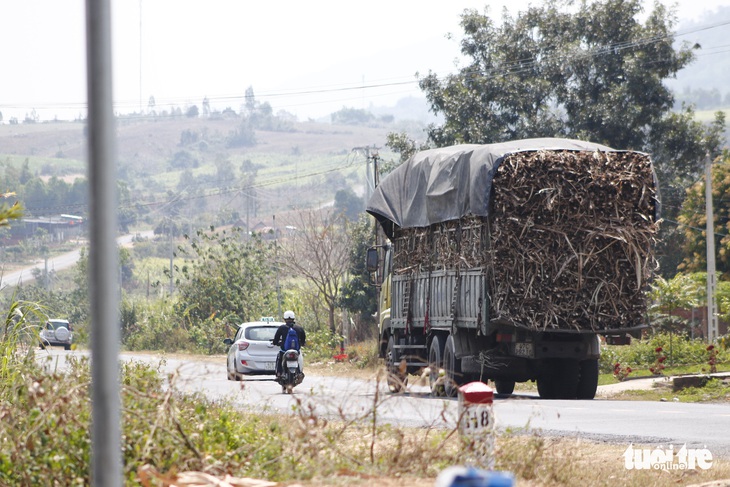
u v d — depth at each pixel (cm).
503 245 5653
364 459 2642
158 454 2317
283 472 2397
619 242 5731
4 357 3606
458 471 1099
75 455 2270
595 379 6391
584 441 3791
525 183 5653
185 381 2791
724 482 2866
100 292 1321
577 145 5838
